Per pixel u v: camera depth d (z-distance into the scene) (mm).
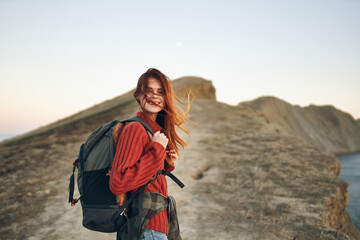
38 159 9781
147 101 1569
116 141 1497
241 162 8195
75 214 5465
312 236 3971
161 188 1596
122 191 1343
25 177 7898
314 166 7652
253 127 14133
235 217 4785
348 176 62312
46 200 6215
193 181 6996
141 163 1361
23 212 5586
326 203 5230
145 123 1552
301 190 5891
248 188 6164
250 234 4109
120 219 1445
